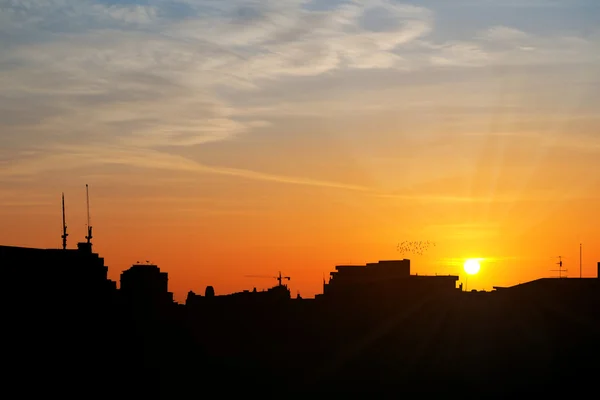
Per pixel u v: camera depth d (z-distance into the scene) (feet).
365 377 196.65
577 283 201.67
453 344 198.49
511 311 200.23
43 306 169.89
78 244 193.88
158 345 195.11
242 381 194.18
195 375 193.26
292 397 191.93
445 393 189.16
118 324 187.73
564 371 186.80
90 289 182.91
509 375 189.47
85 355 175.32
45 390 162.91
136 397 181.47
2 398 153.89
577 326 193.26
